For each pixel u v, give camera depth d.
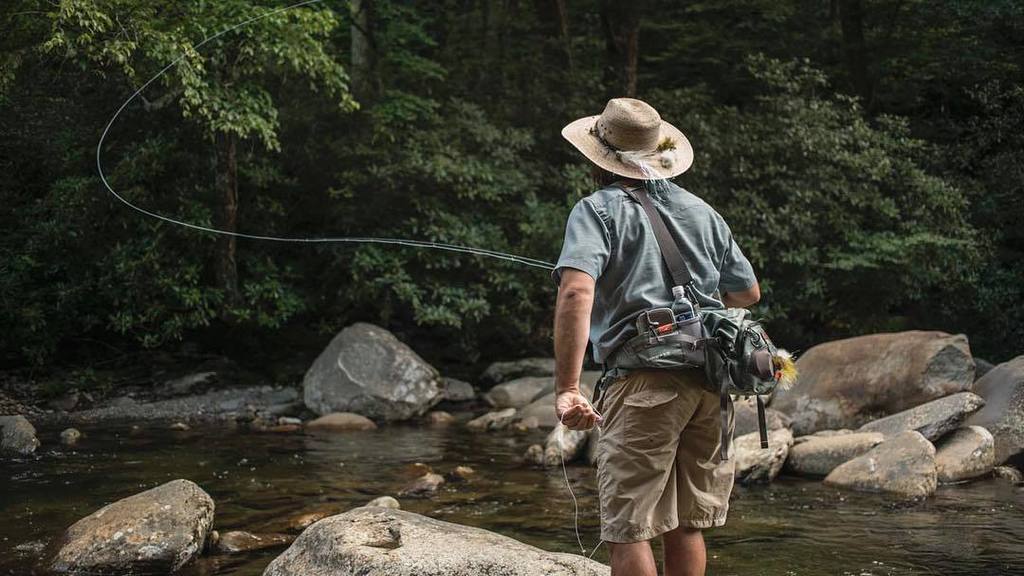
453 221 9.88
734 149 10.29
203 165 9.73
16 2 7.57
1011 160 11.73
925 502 4.89
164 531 3.80
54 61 8.86
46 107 9.57
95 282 9.49
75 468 5.91
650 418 2.19
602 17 12.38
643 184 2.36
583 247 2.19
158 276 9.18
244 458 6.34
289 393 9.24
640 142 2.38
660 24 13.75
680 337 2.19
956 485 5.34
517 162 10.68
